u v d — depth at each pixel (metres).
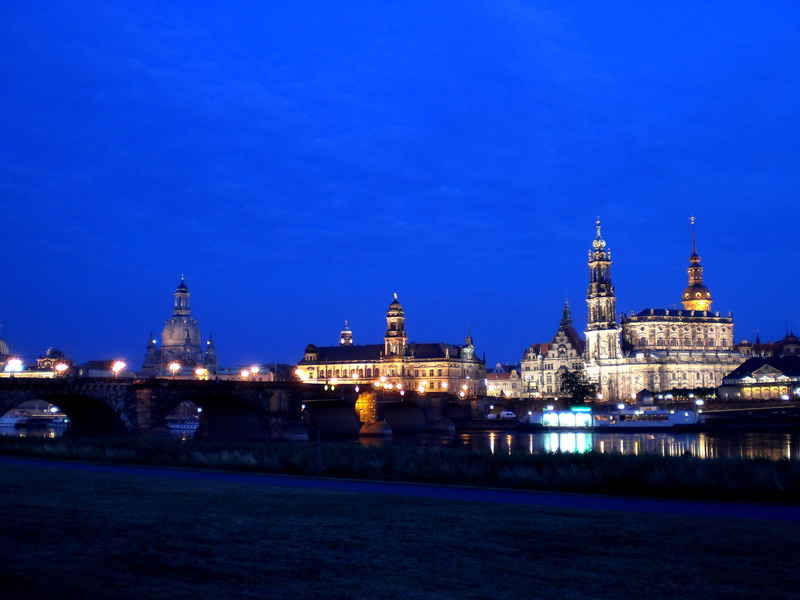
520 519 34.47
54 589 21.08
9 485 41.50
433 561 26.11
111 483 45.09
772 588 23.47
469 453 61.41
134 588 21.55
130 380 134.00
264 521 32.34
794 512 39.28
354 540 28.94
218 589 21.95
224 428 167.50
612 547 28.55
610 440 175.25
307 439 164.75
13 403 114.00
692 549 28.30
